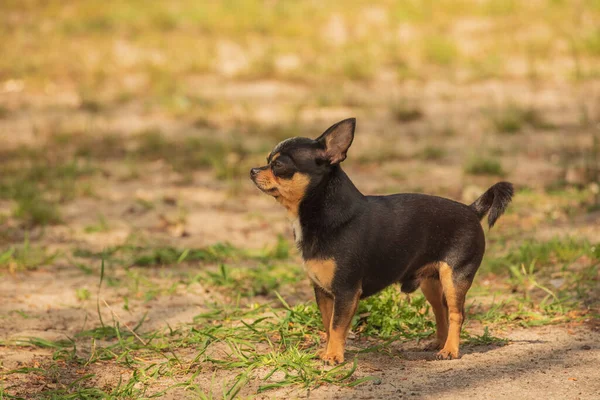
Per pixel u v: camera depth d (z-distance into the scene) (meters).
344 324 7.95
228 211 14.63
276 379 7.71
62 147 18.52
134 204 14.90
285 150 7.89
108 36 29.08
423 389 7.33
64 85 23.75
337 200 7.89
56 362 8.42
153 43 28.17
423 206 8.20
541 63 25.50
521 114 20.28
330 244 7.86
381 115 21.22
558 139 18.75
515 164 17.05
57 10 32.03
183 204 14.99
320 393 7.32
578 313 9.59
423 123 20.47
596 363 7.90
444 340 8.64
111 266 11.71
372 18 31.69
